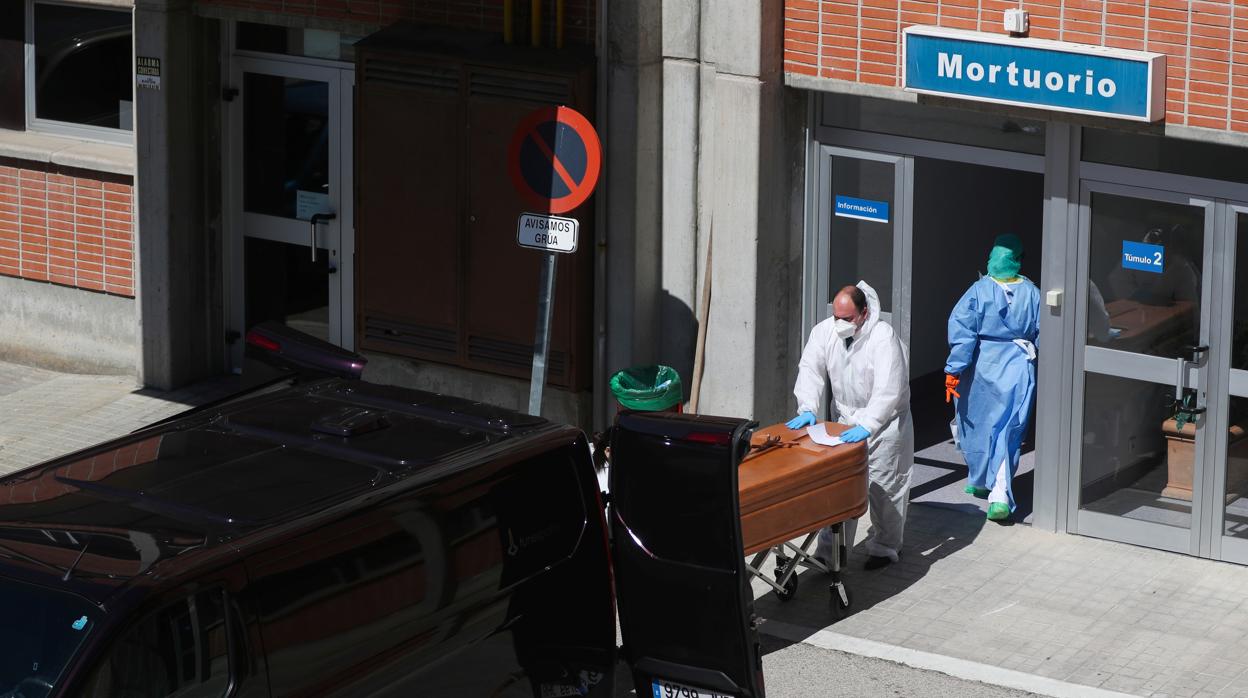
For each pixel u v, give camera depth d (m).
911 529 11.04
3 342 15.11
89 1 14.25
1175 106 9.56
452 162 12.05
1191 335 10.06
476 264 12.15
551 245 9.79
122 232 14.33
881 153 11.19
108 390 14.21
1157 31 9.51
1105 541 10.69
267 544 6.29
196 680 6.02
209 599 6.09
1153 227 10.07
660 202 11.80
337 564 6.48
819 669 8.99
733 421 7.43
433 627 6.81
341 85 13.52
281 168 13.97
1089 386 10.55
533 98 11.62
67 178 14.45
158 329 14.04
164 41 13.45
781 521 8.93
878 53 10.62
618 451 7.55
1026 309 11.11
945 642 9.32
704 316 11.45
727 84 11.07
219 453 7.19
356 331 12.87
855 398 10.10
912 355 13.93
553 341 11.95
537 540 7.31
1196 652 9.09
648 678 7.67
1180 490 10.36
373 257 12.62
